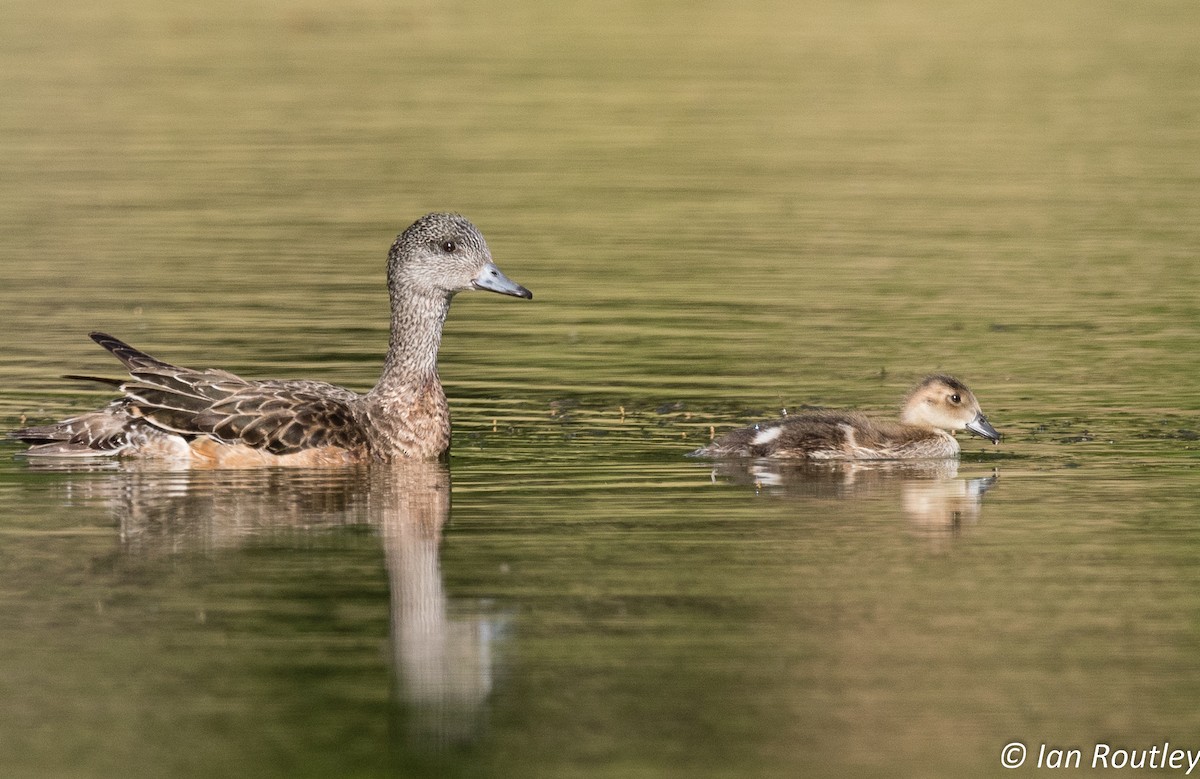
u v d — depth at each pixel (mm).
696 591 11711
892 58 44500
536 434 16484
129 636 10883
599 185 30953
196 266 24328
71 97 37906
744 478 15031
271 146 33812
